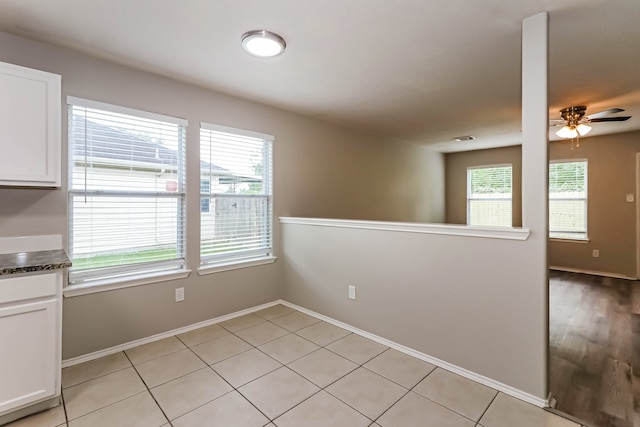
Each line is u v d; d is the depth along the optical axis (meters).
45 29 2.10
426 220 6.64
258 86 3.10
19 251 2.21
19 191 2.22
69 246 2.43
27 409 1.84
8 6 1.84
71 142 2.42
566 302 3.98
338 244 3.15
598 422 1.82
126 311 2.70
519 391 2.03
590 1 1.80
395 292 2.69
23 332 1.80
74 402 1.98
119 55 2.45
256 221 3.62
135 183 2.75
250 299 3.55
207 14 1.93
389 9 1.88
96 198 2.56
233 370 2.35
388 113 4.02
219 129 3.23
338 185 4.61
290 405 1.96
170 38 2.21
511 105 3.73
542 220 1.91
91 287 2.50
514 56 2.50
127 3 1.82
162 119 2.85
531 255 1.97
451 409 1.92
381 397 2.04
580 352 2.66
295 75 2.85
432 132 5.13
